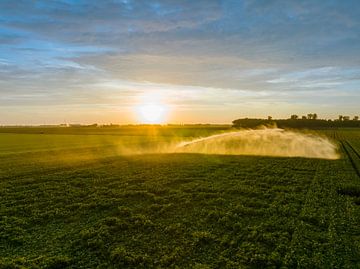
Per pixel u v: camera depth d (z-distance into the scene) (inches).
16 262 518.6
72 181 1126.4
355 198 871.1
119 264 513.0
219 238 601.9
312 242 569.9
